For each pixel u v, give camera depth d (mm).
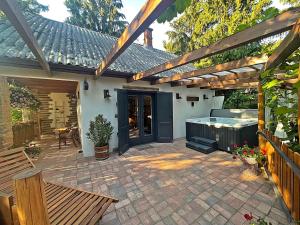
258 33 1750
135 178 3676
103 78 5469
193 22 13688
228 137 5422
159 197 2910
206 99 9156
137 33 1809
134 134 6590
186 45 15117
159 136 6988
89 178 3729
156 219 2373
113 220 2369
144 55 8578
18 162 2553
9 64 3867
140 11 1616
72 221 1746
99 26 18641
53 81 6004
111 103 5672
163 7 1315
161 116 6941
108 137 5172
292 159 2049
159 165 4422
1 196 1341
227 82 6574
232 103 10672
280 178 2701
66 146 6676
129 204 2730
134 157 5125
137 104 6641
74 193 2277
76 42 6203
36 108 6699
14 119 7145
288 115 2834
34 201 975
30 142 7156
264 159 3578
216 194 2951
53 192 2299
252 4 10219
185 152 5547
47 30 6152
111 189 3223
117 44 2453
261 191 2996
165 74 6762
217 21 12172
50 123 9141
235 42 2029
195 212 2494
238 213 2441
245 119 7039
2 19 5184
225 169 4039
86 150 5242
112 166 4410
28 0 11867
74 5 17828
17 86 5777
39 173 1006
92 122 5047
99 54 5797
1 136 3795
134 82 6203
